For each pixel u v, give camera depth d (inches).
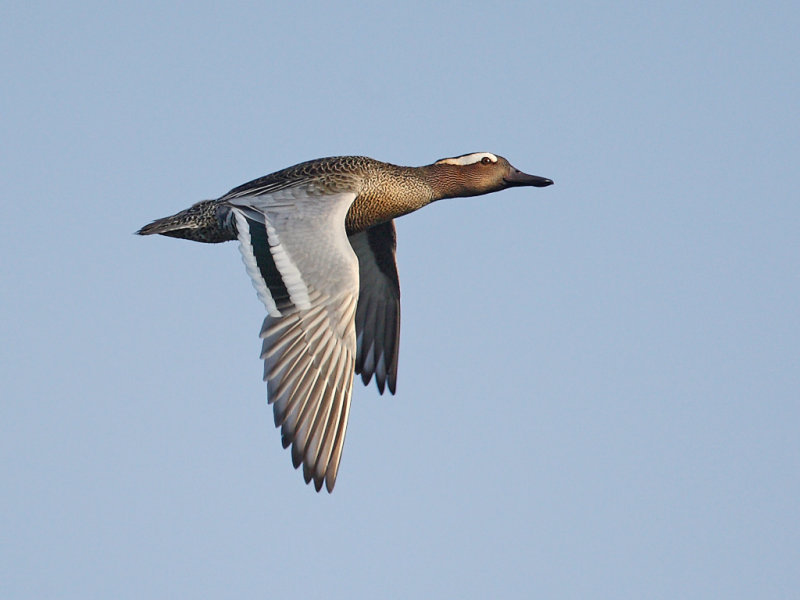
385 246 588.4
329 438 446.0
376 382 595.8
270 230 486.3
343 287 460.1
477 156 613.3
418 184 588.4
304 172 547.5
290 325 455.2
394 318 596.1
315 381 448.5
